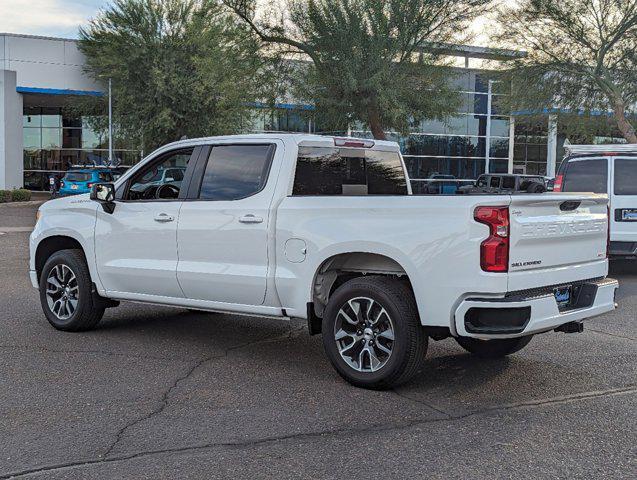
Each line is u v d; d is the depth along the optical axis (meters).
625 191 11.79
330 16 21.72
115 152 47.59
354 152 7.12
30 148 49.28
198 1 35.69
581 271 5.88
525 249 5.32
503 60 28.14
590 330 8.21
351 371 5.82
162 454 4.39
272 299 6.29
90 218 7.58
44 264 8.22
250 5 22.52
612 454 4.47
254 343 7.39
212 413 5.17
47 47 41.00
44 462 4.26
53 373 6.15
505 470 4.20
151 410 5.21
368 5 21.30
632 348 7.33
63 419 5.00
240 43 22.86
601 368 6.53
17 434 4.71
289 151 6.39
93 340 7.42
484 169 44.41
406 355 5.54
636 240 11.75
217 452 4.43
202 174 6.86
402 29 21.31
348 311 5.88
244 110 26.78
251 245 6.36
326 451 4.47
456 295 5.29
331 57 21.86
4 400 5.41
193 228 6.73
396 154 7.68
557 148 46.09
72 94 41.81
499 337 5.22
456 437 4.74
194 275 6.71
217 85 30.12
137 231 7.14
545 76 28.31
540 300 5.30
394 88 21.94
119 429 4.82
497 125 44.31
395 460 4.34
